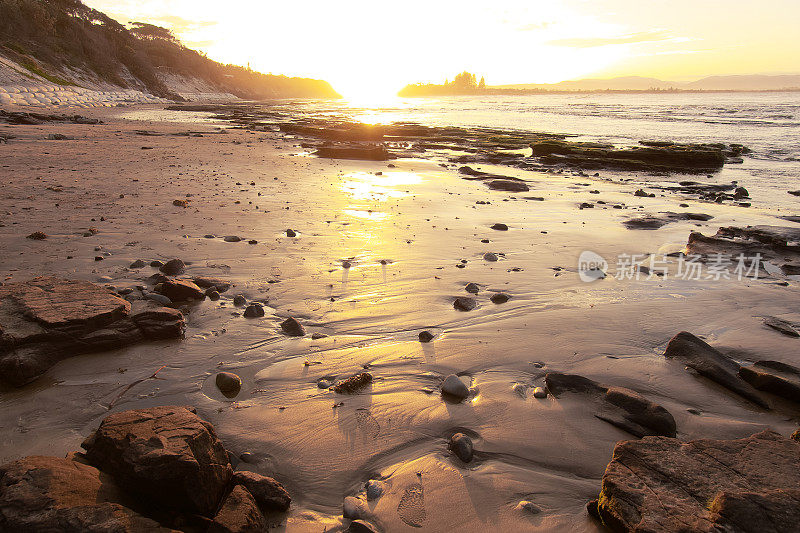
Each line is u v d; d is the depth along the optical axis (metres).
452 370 4.16
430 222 9.52
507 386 3.92
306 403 3.64
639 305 5.68
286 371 4.09
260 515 2.46
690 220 10.73
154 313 4.64
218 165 16.28
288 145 25.45
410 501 2.72
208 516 2.47
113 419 2.79
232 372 4.06
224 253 7.06
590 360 4.39
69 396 3.64
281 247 7.46
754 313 5.55
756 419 3.60
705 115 58.41
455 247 7.84
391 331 4.87
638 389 3.97
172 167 15.20
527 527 2.58
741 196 14.06
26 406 3.50
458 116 62.25
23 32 70.69
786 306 5.77
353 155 20.81
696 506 2.42
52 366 3.98
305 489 2.83
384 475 2.93
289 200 11.05
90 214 8.84
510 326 5.04
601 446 3.22
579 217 10.59
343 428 3.36
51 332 4.03
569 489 2.86
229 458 2.99
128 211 9.20
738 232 9.10
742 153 25.19
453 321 5.11
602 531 2.54
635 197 13.80
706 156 21.17
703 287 6.37
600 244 8.34
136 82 99.06
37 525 2.08
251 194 11.52
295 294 5.70
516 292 5.98
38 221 8.21
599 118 55.12
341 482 2.88
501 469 3.00
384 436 3.29
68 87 60.72
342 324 4.99
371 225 9.06
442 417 3.50
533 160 22.48
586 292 6.05
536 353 4.48
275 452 3.12
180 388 3.81
